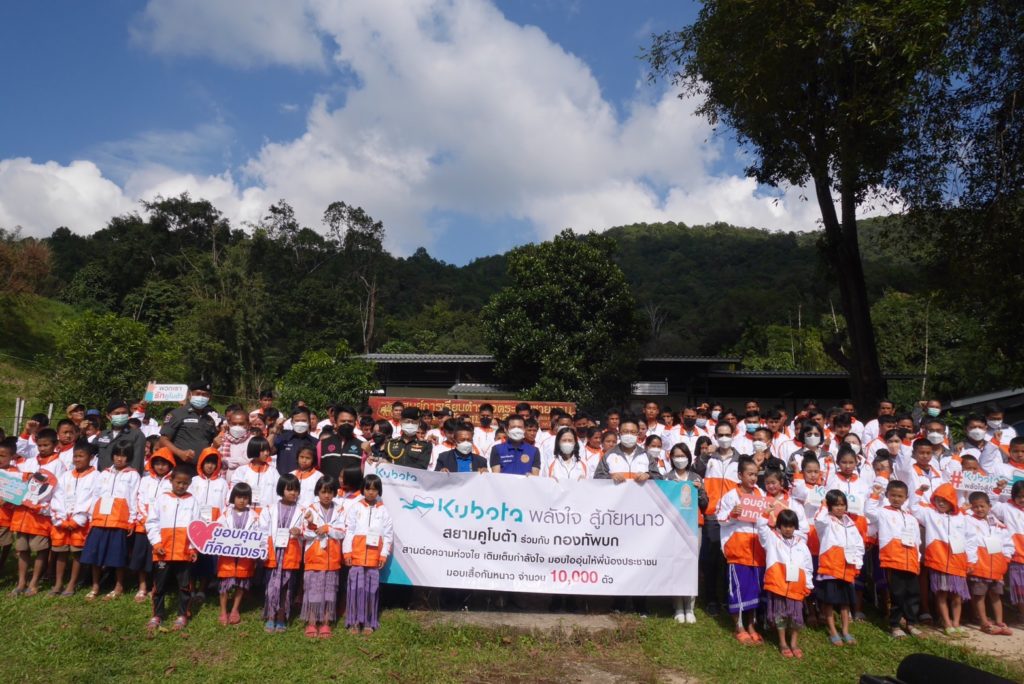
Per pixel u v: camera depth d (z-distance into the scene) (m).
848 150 14.21
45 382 18.09
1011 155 13.11
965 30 11.60
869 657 6.41
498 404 15.77
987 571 7.15
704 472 8.12
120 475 7.30
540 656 6.24
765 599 6.77
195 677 5.61
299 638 6.41
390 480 7.36
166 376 18.95
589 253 23.48
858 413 15.99
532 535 7.28
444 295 67.69
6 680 5.40
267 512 6.81
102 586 7.64
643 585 7.20
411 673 5.79
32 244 32.59
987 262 13.94
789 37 13.10
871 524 7.61
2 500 7.42
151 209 52.00
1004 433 9.28
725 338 50.22
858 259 16.42
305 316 51.66
